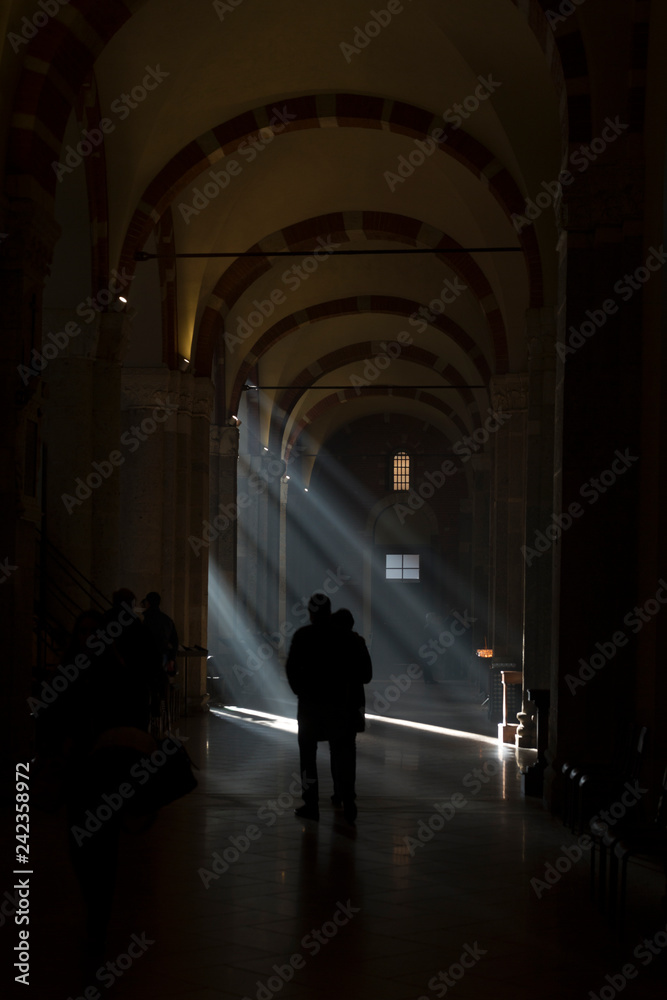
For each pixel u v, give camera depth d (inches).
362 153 749.3
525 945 230.5
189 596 804.0
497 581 799.7
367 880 286.4
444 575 1640.0
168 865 300.5
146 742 223.3
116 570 593.9
